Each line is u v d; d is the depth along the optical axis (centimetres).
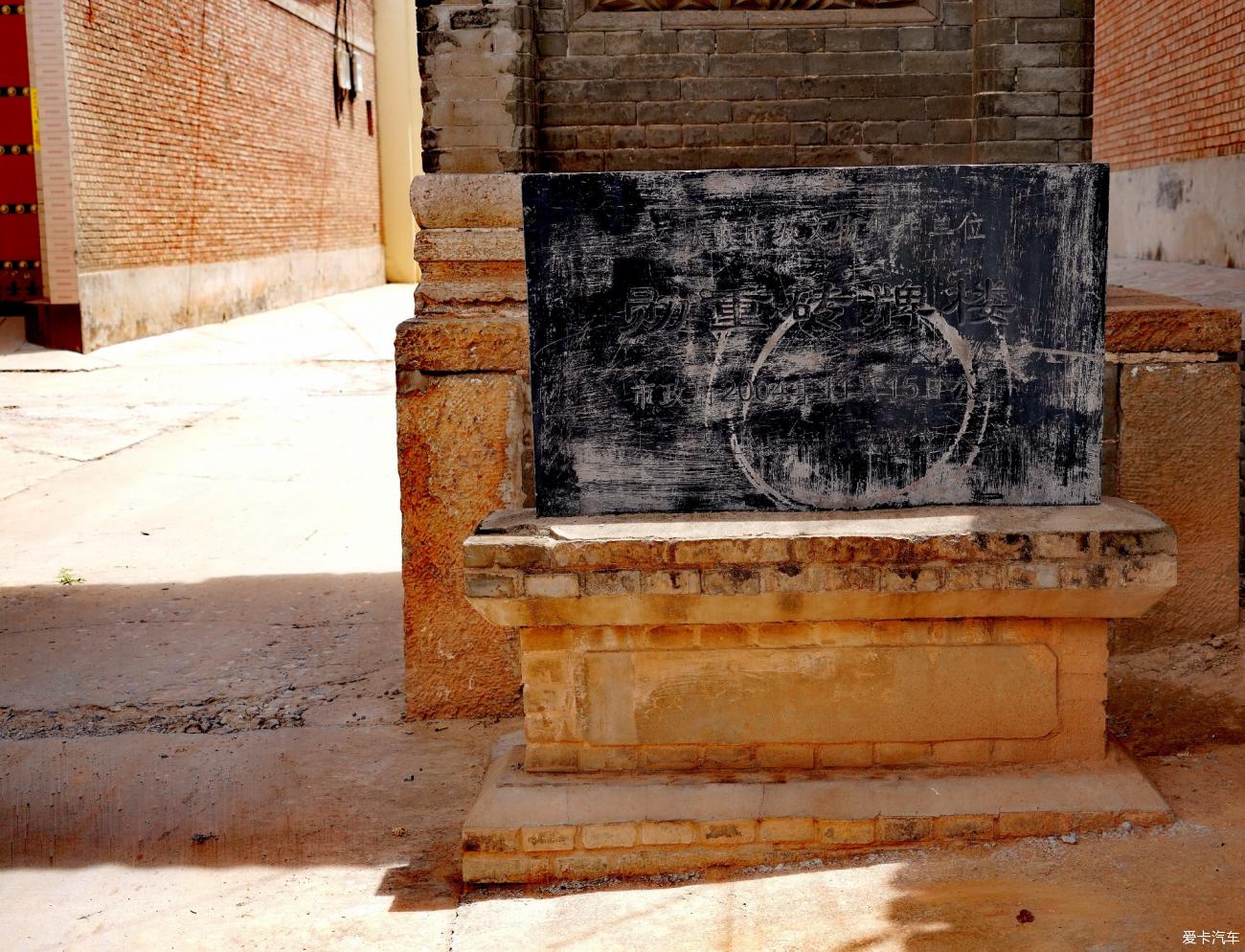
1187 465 513
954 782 402
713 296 415
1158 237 1627
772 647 406
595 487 424
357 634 649
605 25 516
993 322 415
